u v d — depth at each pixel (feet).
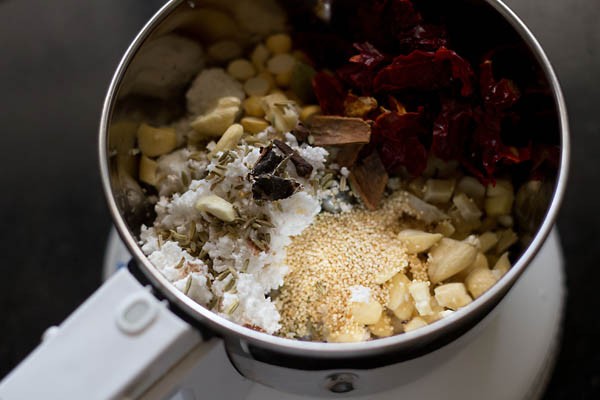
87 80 1.11
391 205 0.78
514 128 0.77
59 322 1.02
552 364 0.87
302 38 0.85
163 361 0.61
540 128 0.73
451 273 0.74
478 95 0.76
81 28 1.13
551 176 0.69
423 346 0.62
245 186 0.74
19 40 1.13
